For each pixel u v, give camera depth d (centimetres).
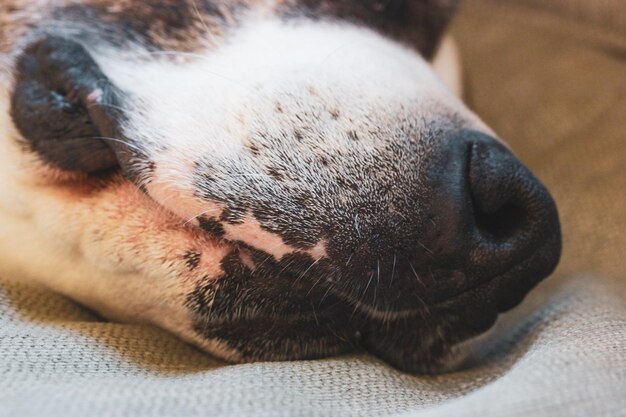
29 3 30
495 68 46
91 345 26
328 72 28
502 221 28
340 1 32
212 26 30
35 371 25
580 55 45
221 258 27
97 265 28
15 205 29
